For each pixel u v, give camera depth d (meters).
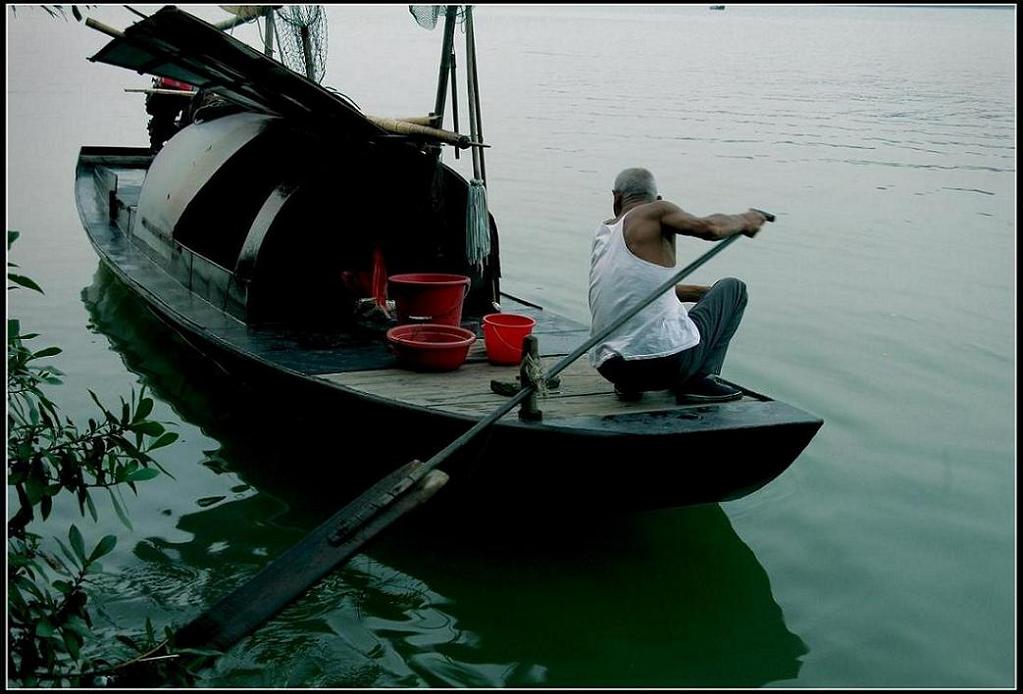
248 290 6.92
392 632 4.69
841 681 4.48
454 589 5.06
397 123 6.77
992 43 56.75
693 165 16.64
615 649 4.65
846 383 7.88
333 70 27.52
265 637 4.61
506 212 13.12
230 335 6.73
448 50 7.42
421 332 6.27
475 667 4.47
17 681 3.55
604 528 5.64
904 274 10.94
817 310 9.66
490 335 6.16
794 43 54.12
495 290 7.54
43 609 3.80
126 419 3.99
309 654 4.50
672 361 5.36
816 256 11.59
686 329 5.43
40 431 3.92
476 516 5.45
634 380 5.43
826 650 4.70
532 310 7.67
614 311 5.40
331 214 7.08
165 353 8.41
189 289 7.94
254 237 6.96
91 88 22.12
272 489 6.09
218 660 4.38
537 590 5.08
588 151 17.58
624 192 5.57
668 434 4.94
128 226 9.75
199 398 7.47
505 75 31.08
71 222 12.35
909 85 30.52
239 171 8.23
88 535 5.48
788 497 6.12
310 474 6.23
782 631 4.83
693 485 5.17
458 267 7.46
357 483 5.89
